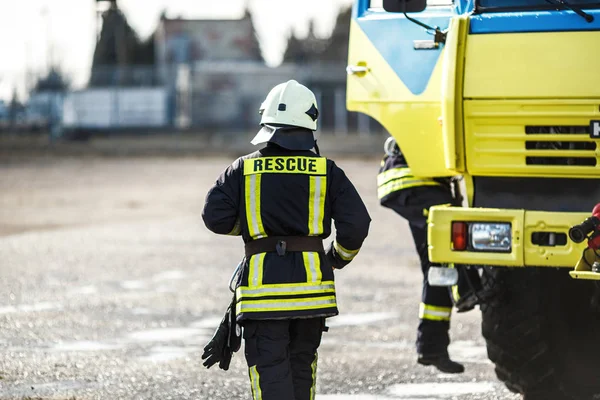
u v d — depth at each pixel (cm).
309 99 1343
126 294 2734
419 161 1750
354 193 1326
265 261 1301
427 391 1781
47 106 11862
